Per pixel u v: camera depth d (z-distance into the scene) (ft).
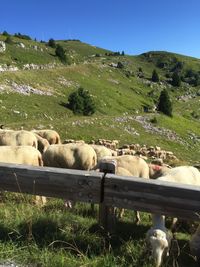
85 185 19.90
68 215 23.67
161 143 263.49
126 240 20.79
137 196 19.01
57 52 430.20
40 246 18.92
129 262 18.30
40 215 22.26
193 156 260.83
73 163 48.91
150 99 432.66
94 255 18.51
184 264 19.57
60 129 198.49
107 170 20.47
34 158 39.22
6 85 252.21
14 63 350.84
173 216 18.48
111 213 20.51
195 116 460.96
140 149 149.48
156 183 18.67
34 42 468.34
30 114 219.20
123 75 484.74
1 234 19.95
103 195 19.62
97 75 424.05
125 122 270.87
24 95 248.32
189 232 27.25
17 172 21.21
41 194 20.81
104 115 296.10
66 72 365.61
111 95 368.68
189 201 18.12
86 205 28.12
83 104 265.95
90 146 52.54
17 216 21.79
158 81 559.79
